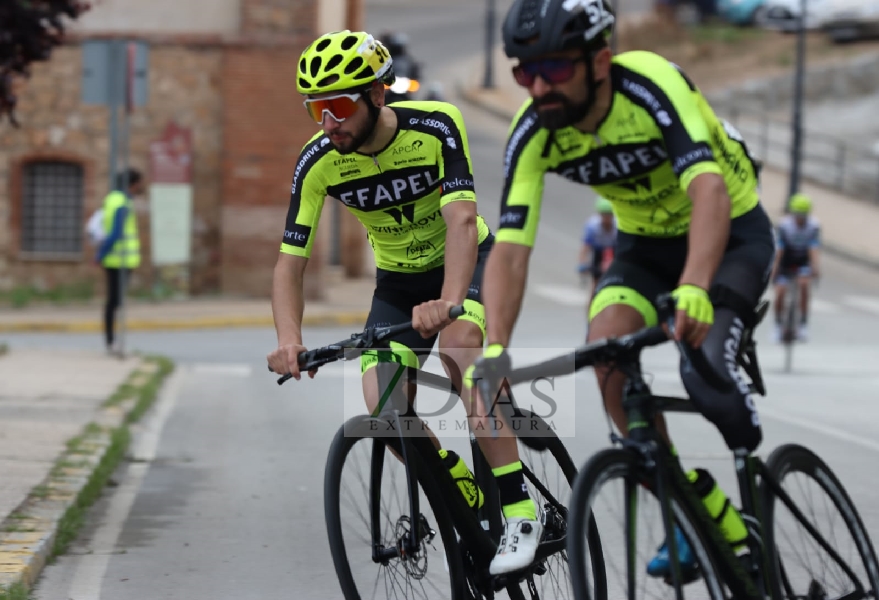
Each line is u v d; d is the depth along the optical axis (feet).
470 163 37.40
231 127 182.39
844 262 227.81
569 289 198.59
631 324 34.19
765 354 137.49
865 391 105.40
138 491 60.90
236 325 163.84
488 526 37.24
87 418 77.71
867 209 260.42
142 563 47.03
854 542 37.14
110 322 124.36
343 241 220.02
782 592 33.96
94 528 52.75
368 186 37.83
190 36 180.65
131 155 181.78
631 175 33.12
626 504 30.86
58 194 182.70
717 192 30.37
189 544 50.29
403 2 534.37
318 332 156.87
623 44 369.71
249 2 181.06
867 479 63.05
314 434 78.89
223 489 61.67
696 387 31.78
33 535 46.83
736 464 32.94
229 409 90.33
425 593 36.58
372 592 35.09
